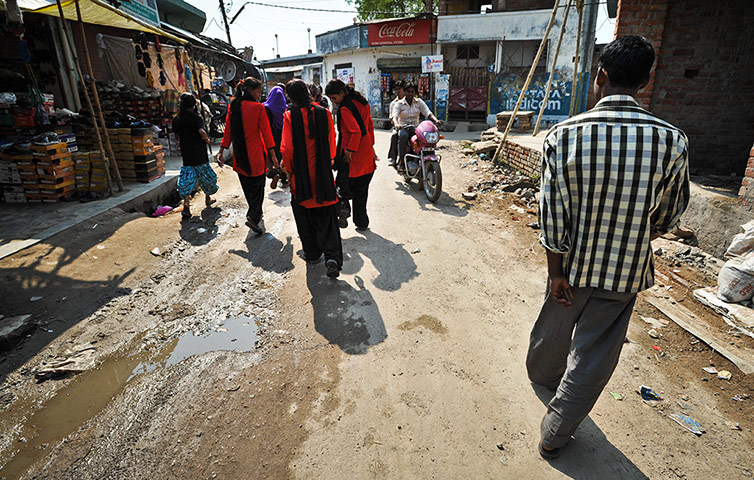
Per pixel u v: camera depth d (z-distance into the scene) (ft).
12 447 7.65
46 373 9.42
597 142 5.53
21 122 20.17
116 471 7.16
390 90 68.28
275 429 7.95
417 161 23.12
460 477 6.98
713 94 19.98
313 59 97.25
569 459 7.30
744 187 13.38
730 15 18.89
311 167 12.35
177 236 17.13
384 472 7.07
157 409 8.47
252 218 17.04
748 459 7.30
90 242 15.64
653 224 6.29
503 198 22.15
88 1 22.06
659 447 7.54
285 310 11.94
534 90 54.75
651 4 19.57
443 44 61.93
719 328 10.79
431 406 8.46
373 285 13.24
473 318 11.53
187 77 40.34
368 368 9.54
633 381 9.12
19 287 12.46
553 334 7.68
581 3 26.76
